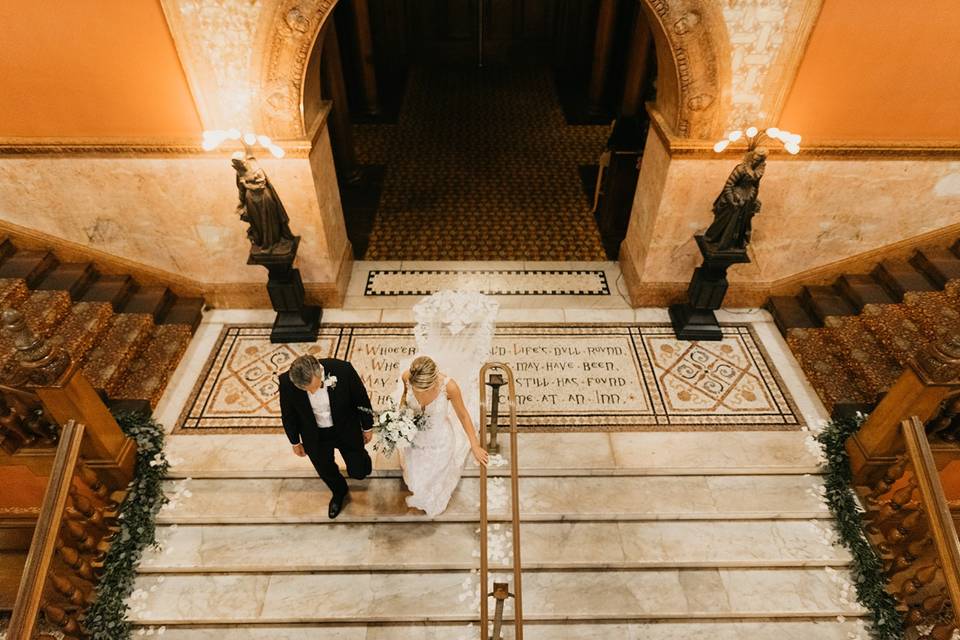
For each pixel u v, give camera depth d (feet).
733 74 14.92
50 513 11.36
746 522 14.60
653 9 14.01
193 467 14.89
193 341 18.29
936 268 17.75
